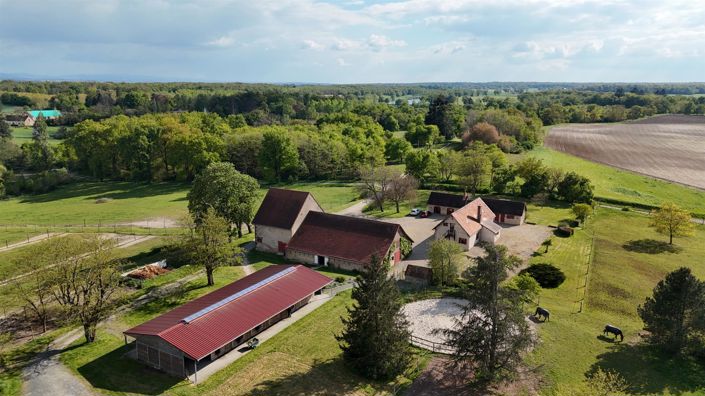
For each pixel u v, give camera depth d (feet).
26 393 115.34
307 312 162.30
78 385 119.03
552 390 116.78
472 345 116.26
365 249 206.69
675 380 120.06
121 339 143.84
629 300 174.60
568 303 171.42
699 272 203.21
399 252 215.51
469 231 230.89
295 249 219.00
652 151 508.53
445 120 589.32
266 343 141.38
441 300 171.01
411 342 141.49
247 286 161.17
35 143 481.05
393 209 318.24
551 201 331.16
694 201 329.11
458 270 189.67
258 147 434.30
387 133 595.47
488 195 346.74
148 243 247.29
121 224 290.76
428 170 379.55
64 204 354.33
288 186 405.39
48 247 147.02
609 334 145.18
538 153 487.61
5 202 372.17
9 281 164.04
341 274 201.46
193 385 119.85
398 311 127.34
